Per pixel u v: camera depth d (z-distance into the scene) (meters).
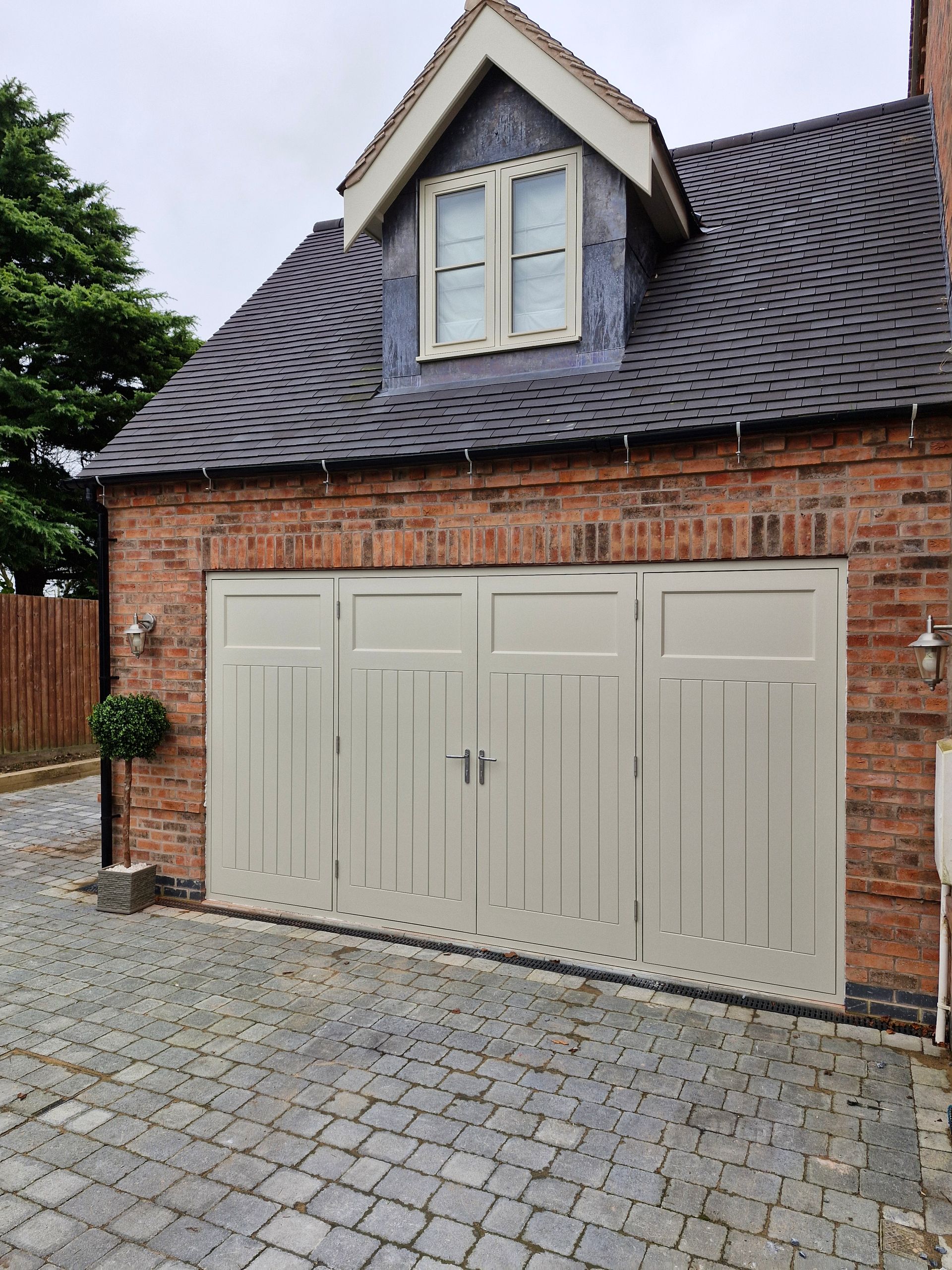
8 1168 3.14
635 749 4.98
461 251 6.21
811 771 4.55
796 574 4.60
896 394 4.29
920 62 8.14
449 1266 2.64
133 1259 2.66
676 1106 3.57
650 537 4.89
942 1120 3.46
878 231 5.72
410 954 5.30
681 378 5.12
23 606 11.91
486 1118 3.48
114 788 6.58
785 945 4.61
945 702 4.23
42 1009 4.53
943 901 4.04
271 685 6.11
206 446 6.28
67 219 19.02
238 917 6.05
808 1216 2.88
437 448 5.32
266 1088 3.72
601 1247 2.72
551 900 5.22
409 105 6.03
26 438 16.94
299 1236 2.77
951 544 4.20
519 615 5.33
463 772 5.48
